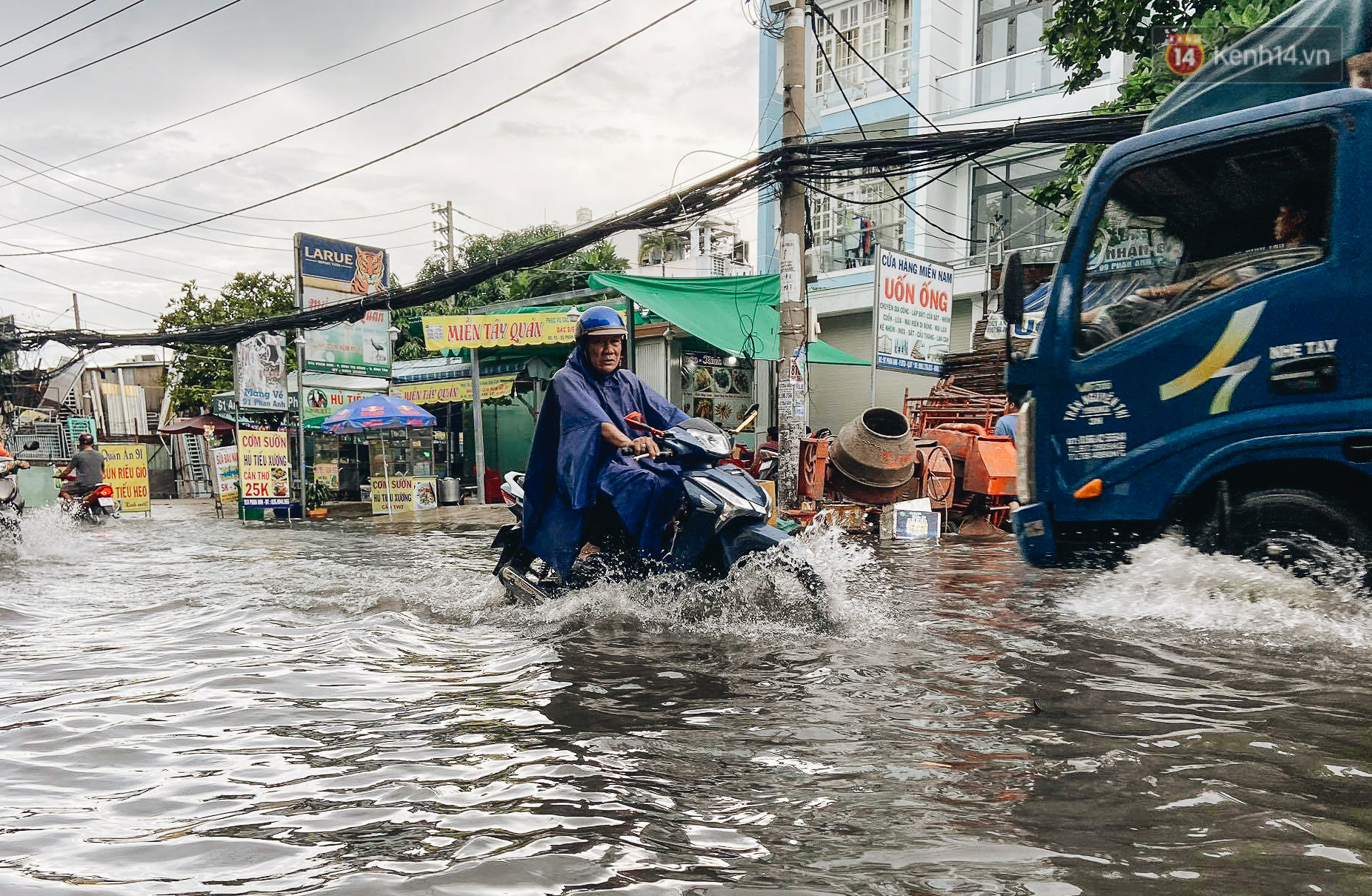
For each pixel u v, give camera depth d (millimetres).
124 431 34500
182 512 20922
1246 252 4047
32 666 3660
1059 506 4539
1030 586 5395
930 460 9602
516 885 1624
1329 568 3836
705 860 1718
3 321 20156
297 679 3357
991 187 16422
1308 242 3883
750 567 4258
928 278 12320
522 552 5105
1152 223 4340
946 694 2928
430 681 3299
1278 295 3918
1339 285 3771
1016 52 16484
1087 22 9672
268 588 5941
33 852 1833
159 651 3936
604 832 1874
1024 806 1955
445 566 7352
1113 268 4453
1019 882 1585
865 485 9312
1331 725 2506
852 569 6168
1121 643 3652
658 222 10789
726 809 1986
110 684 3338
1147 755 2273
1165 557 4223
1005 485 9492
